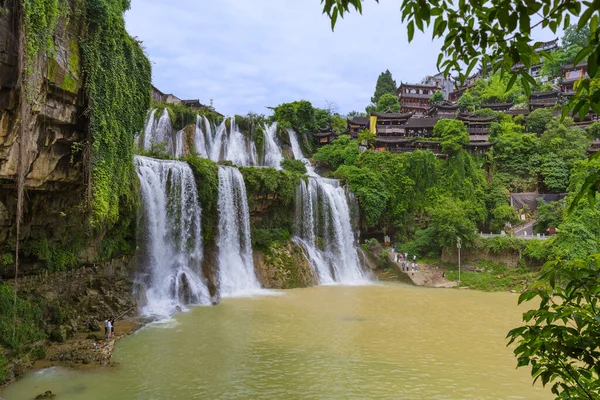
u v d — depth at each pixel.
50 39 17.66
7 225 21.94
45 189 22.09
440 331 27.86
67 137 21.55
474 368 20.86
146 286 33.75
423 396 17.52
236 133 66.81
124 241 33.44
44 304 24.22
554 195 67.38
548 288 5.07
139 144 55.12
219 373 19.56
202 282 38.38
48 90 18.78
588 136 77.25
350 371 20.14
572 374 4.67
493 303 38.72
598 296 4.59
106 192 23.75
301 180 52.28
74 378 18.45
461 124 73.38
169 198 37.81
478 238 54.19
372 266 54.75
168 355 21.89
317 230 53.59
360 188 60.28
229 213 43.47
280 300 37.56
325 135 78.94
